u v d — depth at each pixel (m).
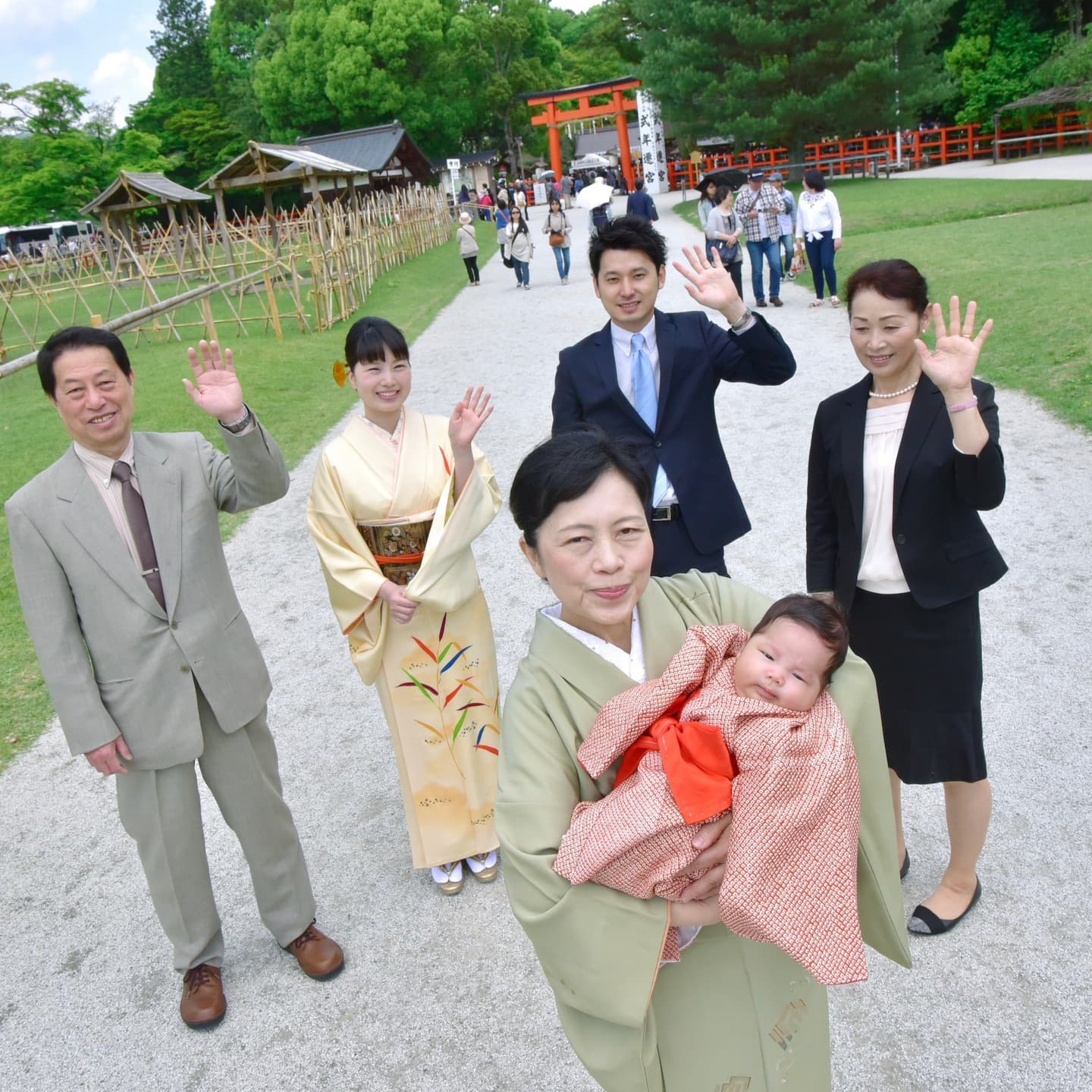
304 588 6.20
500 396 10.32
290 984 3.12
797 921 1.47
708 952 1.67
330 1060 2.81
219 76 55.66
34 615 2.58
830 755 1.52
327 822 3.91
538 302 16.84
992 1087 2.46
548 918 1.47
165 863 2.86
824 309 12.24
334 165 23.64
